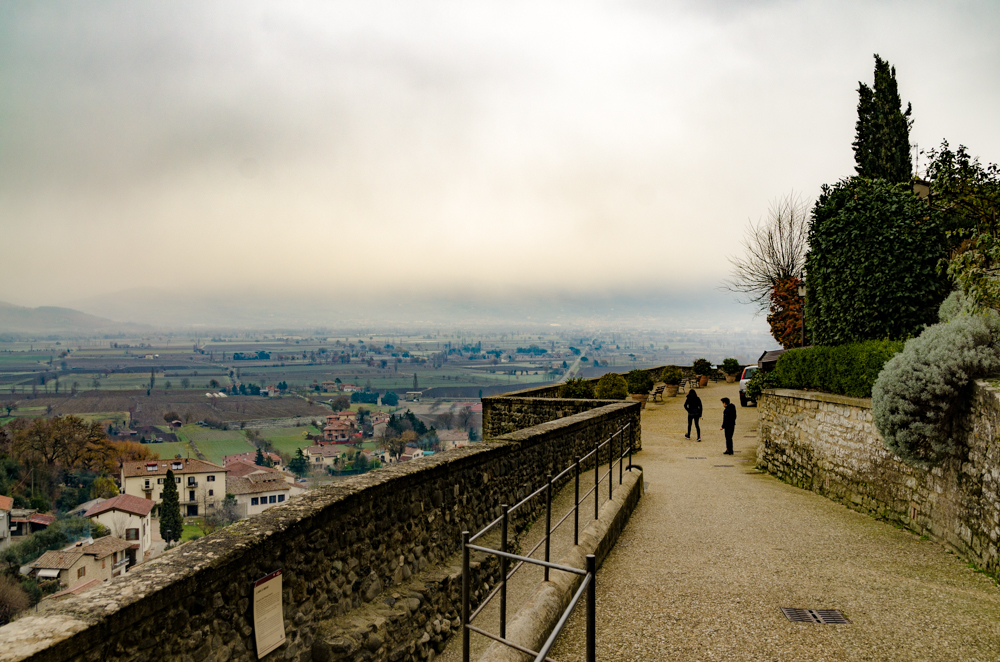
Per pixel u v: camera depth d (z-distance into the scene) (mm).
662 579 5770
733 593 5340
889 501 8148
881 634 4406
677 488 10703
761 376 22250
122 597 2727
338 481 4879
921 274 9828
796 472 11133
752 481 11594
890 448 7066
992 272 6820
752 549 6820
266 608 3582
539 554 6355
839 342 10898
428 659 4953
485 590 6145
